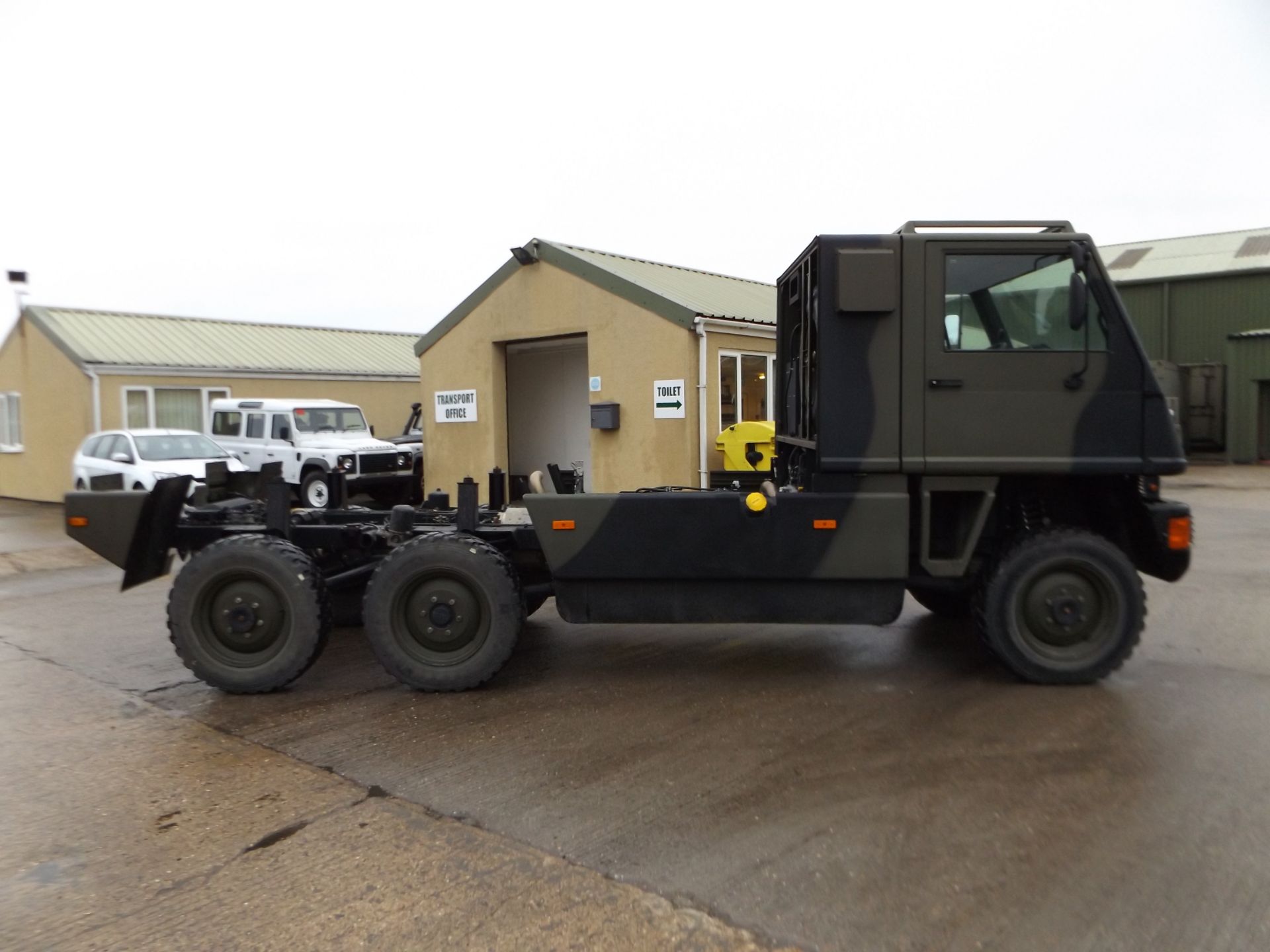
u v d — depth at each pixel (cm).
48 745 466
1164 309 2498
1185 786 389
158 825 373
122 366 1825
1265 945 275
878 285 497
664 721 486
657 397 1255
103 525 557
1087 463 508
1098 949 274
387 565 530
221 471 683
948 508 541
